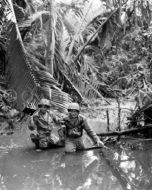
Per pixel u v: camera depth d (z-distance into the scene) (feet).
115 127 24.12
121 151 18.80
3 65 30.42
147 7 29.01
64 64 31.78
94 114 28.96
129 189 12.78
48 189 12.96
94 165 16.08
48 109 20.16
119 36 34.86
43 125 19.75
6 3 26.27
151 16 30.04
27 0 29.86
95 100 34.12
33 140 19.83
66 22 31.96
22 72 23.48
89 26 34.01
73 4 32.40
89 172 14.99
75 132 18.83
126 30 33.73
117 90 35.78
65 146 19.06
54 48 29.50
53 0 27.91
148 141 21.18
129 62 34.94
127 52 37.14
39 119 19.74
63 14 30.73
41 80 23.49
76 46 34.37
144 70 24.98
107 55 40.86
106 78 39.01
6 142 21.47
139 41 31.12
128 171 15.02
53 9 27.91
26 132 24.14
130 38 33.68
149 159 17.02
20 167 15.99
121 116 27.66
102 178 14.10
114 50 39.27
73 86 31.89
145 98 23.31
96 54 39.88
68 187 13.08
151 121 23.35
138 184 13.29
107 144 20.49
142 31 30.99
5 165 16.35
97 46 36.04
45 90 23.40
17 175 14.74
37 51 30.04
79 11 33.68
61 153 18.67
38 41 31.40
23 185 13.43
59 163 16.56
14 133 24.00
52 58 28.73
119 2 30.99
